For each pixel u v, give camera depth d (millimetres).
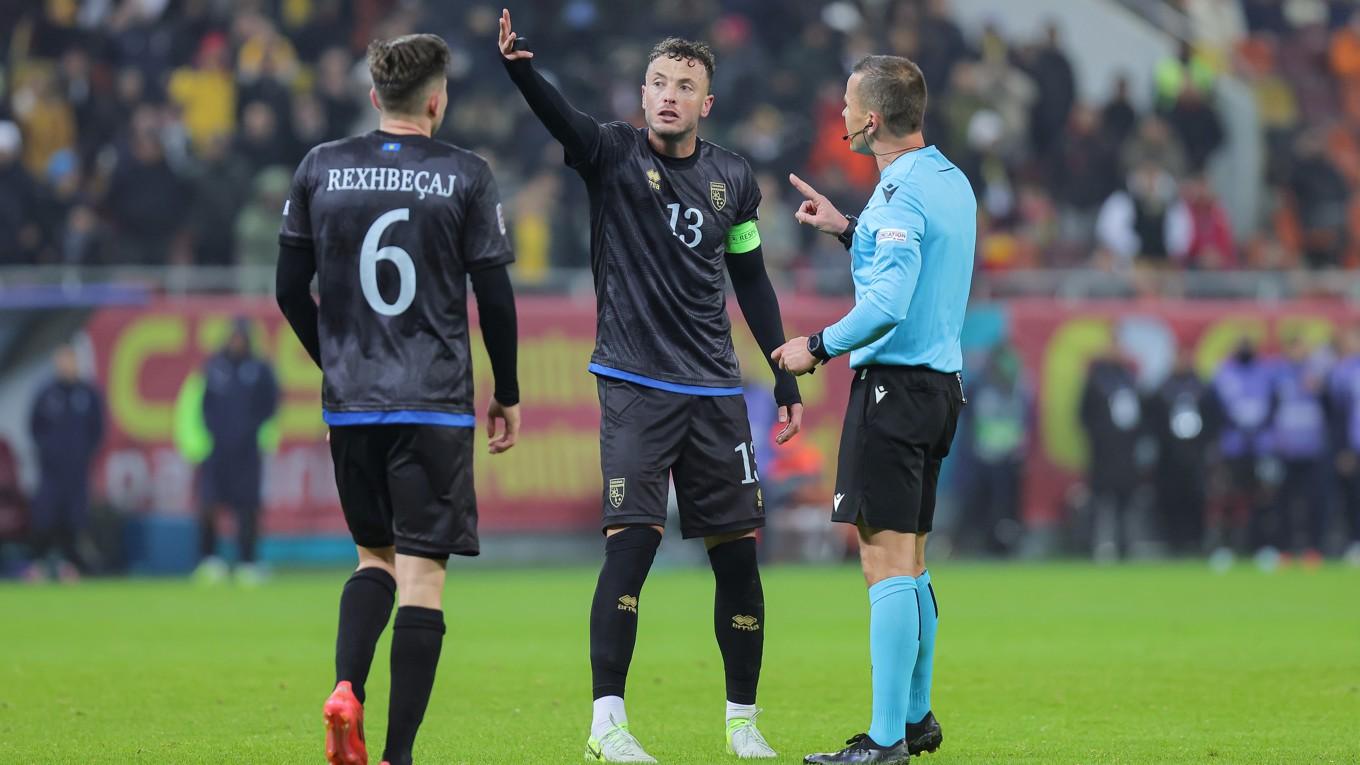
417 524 19688
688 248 22844
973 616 45625
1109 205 79938
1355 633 40750
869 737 21328
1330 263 83875
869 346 21672
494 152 76562
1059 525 72250
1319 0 102562
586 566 67375
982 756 22688
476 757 22578
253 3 80500
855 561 69750
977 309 72125
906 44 83438
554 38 81000
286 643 39250
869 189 79375
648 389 22750
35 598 53188
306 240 20297
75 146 74312
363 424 19688
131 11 78375
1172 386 71750
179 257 68188
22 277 63125
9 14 77625
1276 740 24219
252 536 61688
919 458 21656
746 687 23219
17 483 61906
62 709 27891
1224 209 89188
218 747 23500
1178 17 93938
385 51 20234
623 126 23172
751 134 77000
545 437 67250
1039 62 84750
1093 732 25172
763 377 68688
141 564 62938
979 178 79312
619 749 21594
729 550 23281
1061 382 72500
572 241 72188
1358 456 71188
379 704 28281
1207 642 38719
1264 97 96500
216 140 70562
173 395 63625
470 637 40469
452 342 19906
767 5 84750
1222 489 71812
